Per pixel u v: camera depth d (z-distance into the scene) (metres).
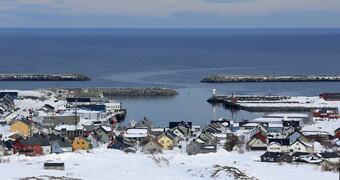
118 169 104.31
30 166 106.81
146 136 145.50
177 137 146.88
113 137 149.00
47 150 129.62
